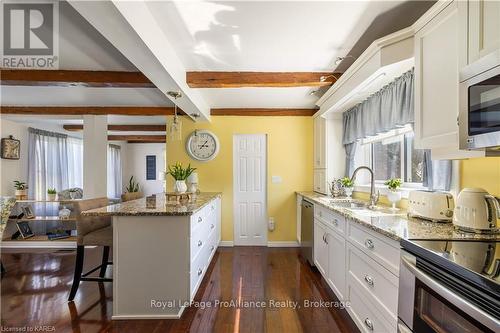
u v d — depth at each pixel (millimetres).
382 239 1553
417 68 1719
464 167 1751
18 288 2805
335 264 2459
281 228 4496
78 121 5699
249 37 2121
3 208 2840
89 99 4016
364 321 1795
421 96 1684
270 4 1701
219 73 2818
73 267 3414
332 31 2033
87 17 1474
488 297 820
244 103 4195
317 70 2793
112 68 2734
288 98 3906
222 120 4504
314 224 3285
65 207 4738
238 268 3410
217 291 2744
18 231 4543
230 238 4496
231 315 2291
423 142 1660
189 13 1798
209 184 4496
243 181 4578
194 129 4500
